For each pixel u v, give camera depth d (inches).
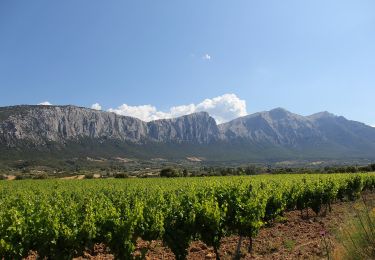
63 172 5251.0
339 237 424.5
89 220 501.4
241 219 561.9
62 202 760.3
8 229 442.3
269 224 831.1
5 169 5762.8
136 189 1147.3
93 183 1777.8
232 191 717.3
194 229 533.6
